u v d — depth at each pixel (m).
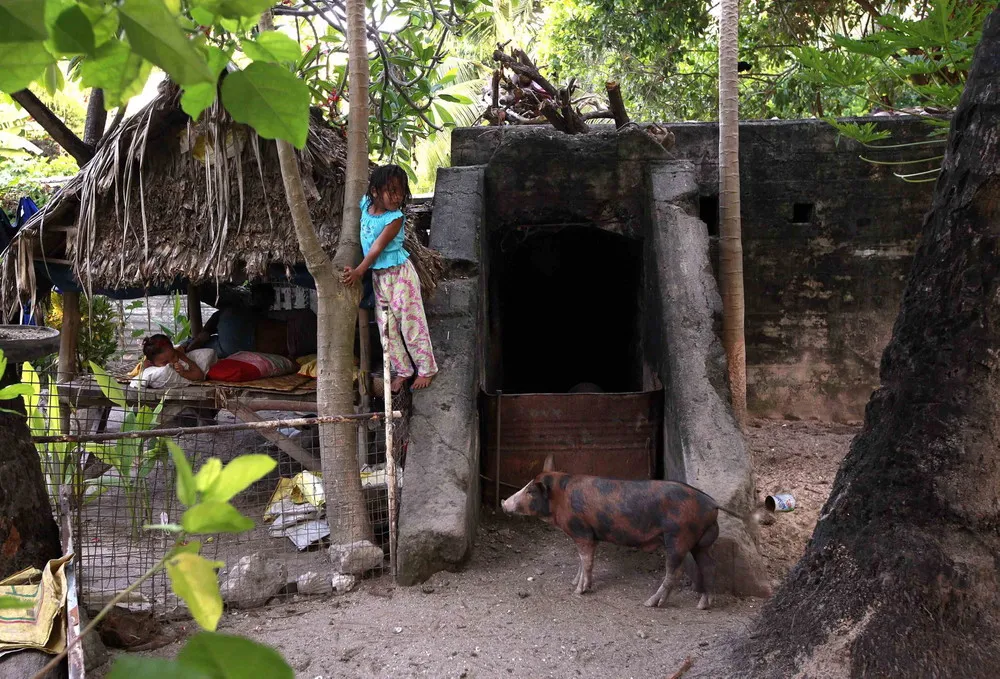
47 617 3.58
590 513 4.73
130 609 4.30
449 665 3.94
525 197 7.17
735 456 5.32
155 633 4.30
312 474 5.84
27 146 11.13
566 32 11.70
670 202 6.77
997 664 2.89
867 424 3.38
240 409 6.31
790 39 10.45
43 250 6.05
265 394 6.41
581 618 4.46
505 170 7.15
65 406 6.23
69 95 12.17
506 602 4.65
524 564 5.33
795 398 8.28
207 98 0.95
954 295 3.05
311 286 6.48
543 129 7.15
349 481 5.16
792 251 8.17
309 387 6.56
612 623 4.39
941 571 2.99
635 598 4.77
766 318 8.23
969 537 3.02
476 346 6.12
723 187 6.18
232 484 0.81
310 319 7.65
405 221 5.88
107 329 9.91
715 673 3.43
